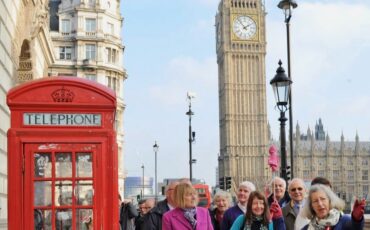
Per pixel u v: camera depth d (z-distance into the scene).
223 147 159.62
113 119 8.90
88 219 8.53
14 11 17.83
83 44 67.00
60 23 67.69
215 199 10.87
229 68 156.75
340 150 175.38
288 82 18.34
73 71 66.25
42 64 29.33
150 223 9.47
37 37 25.08
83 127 8.77
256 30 158.50
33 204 8.44
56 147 8.60
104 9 67.75
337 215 6.35
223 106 159.25
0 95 15.54
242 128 155.00
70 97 8.78
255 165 154.00
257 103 156.50
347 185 173.88
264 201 8.16
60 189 8.53
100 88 8.91
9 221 8.34
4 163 16.28
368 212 30.64
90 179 8.62
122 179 68.88
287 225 9.63
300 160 172.38
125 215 16.95
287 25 22.12
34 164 8.55
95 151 8.70
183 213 7.80
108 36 68.44
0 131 15.53
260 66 157.88
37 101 8.68
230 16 158.00
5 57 16.22
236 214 9.62
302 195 9.73
